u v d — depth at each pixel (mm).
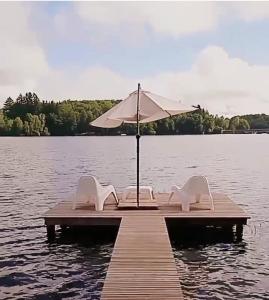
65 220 9852
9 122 95812
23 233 10641
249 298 6648
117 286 5707
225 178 23438
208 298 6625
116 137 98312
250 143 74688
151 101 10258
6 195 17094
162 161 35781
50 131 95188
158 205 11289
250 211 13625
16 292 6906
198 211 10391
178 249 9219
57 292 6898
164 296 5387
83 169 28578
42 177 23734
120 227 8844
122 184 21203
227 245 9539
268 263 8297
